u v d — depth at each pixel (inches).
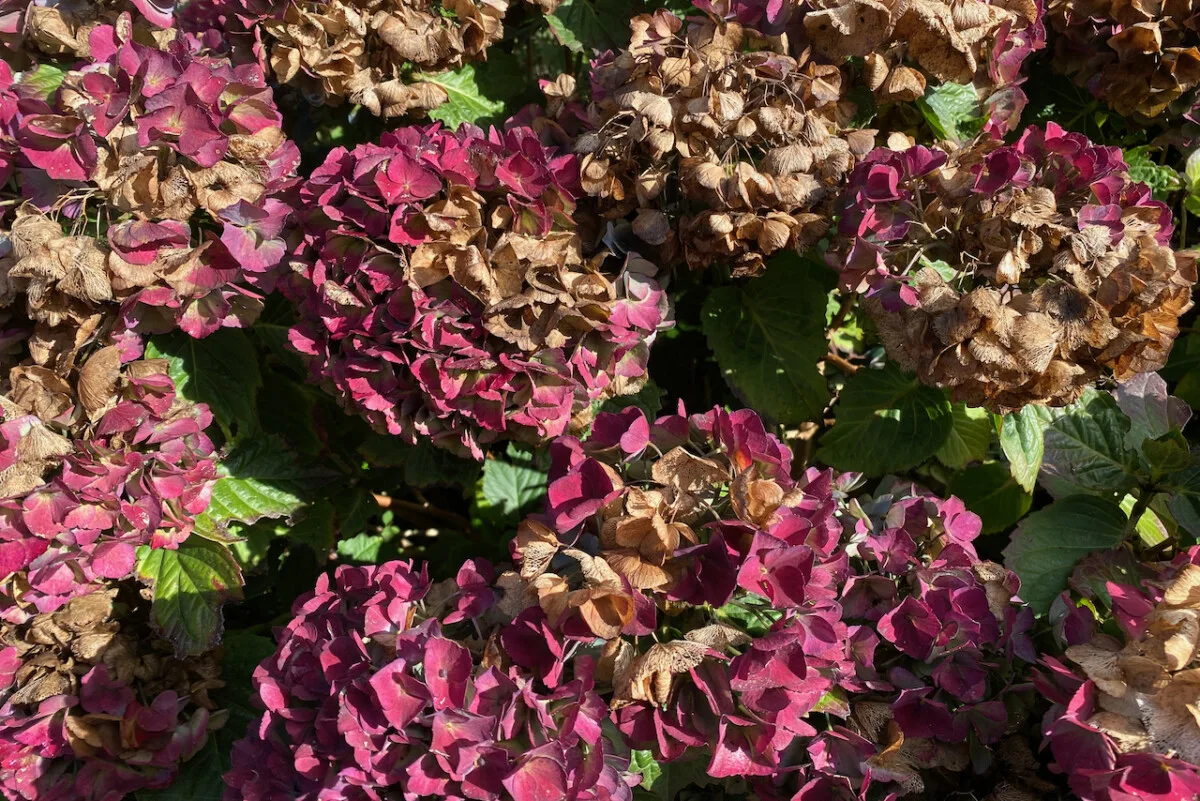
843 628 39.3
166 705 43.4
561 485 39.6
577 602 38.1
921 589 40.2
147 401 42.6
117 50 43.6
